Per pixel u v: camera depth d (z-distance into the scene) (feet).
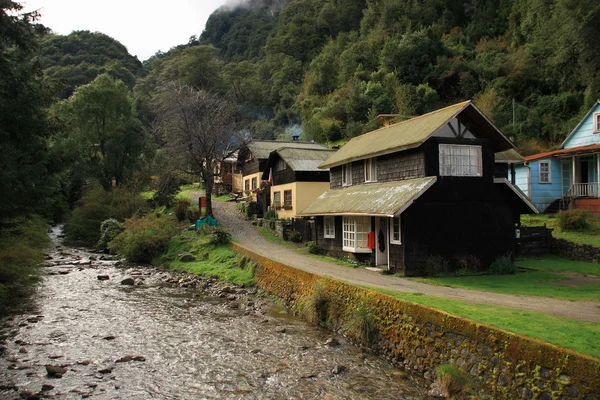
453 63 179.01
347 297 42.29
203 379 31.35
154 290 63.26
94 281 69.36
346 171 78.79
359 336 37.83
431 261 55.67
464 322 28.71
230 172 164.55
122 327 44.37
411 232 55.83
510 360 25.11
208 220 104.78
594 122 92.99
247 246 86.02
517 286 48.39
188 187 179.63
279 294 55.62
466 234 58.54
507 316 31.27
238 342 39.47
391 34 214.07
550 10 144.56
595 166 90.58
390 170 64.85
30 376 31.71
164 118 122.31
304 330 43.06
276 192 116.47
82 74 263.08
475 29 208.64
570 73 149.69
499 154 87.51
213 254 82.12
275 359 35.09
